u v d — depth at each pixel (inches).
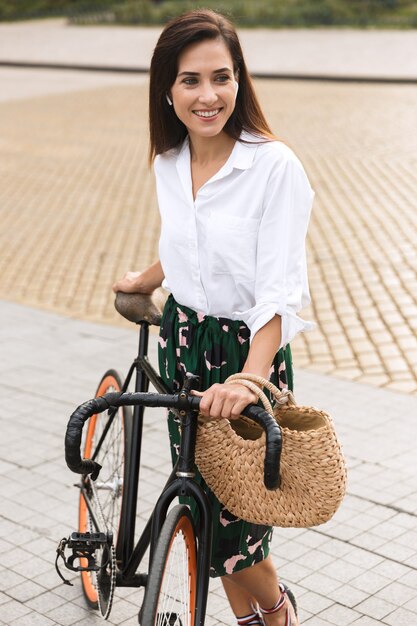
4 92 905.5
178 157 113.6
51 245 396.5
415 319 293.3
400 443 199.8
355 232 404.5
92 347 265.6
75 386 234.8
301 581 149.1
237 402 96.5
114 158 589.0
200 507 103.3
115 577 118.6
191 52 105.6
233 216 107.7
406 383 240.5
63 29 1545.3
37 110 786.2
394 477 183.9
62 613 141.4
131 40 1353.3
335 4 1536.7
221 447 101.7
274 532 163.9
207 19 106.3
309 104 798.5
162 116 112.9
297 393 230.2
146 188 505.0
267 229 106.8
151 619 93.0
